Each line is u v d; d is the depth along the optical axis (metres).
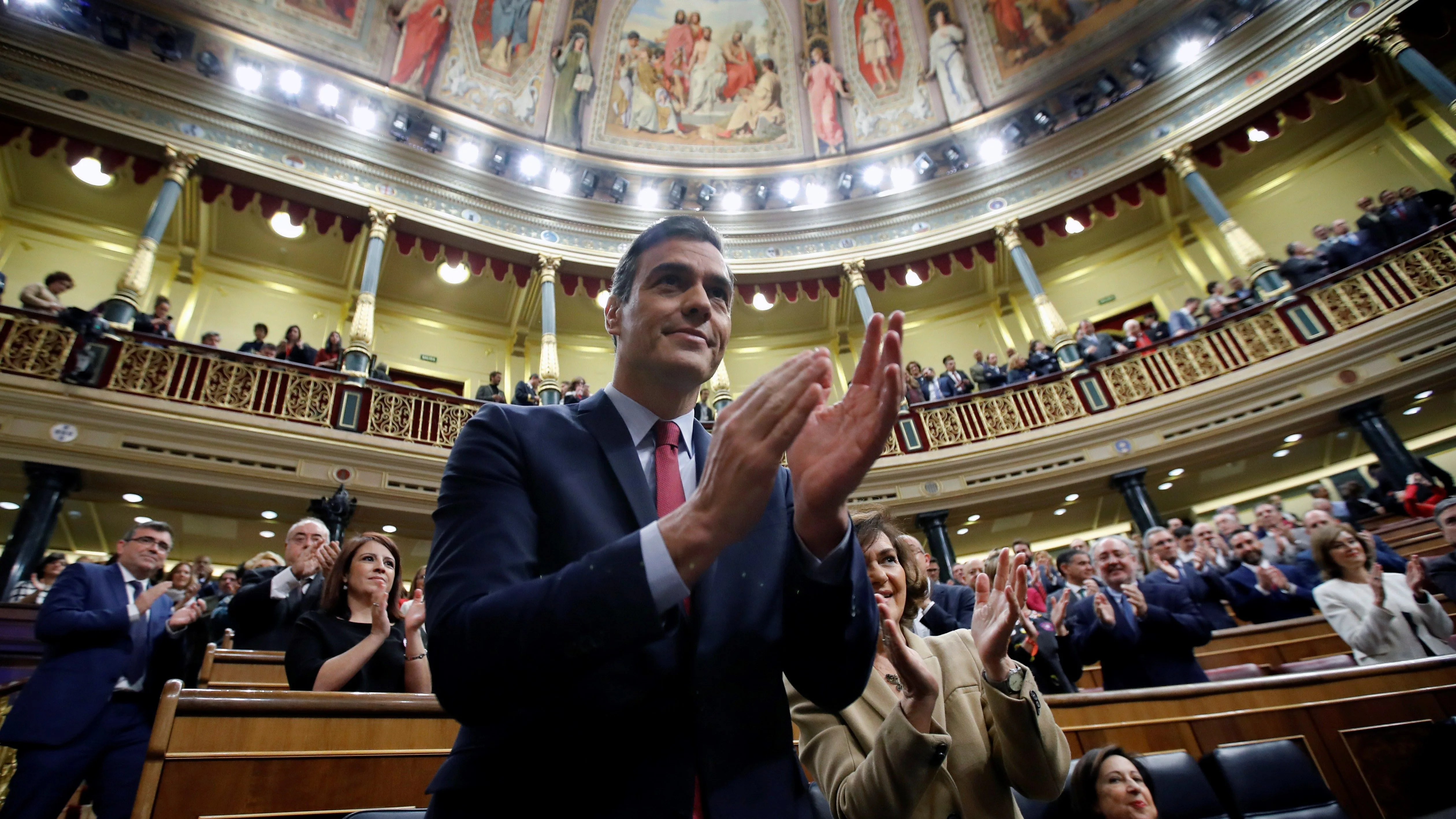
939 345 14.63
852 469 0.85
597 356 14.44
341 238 12.06
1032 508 11.02
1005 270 14.27
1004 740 1.60
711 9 14.60
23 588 6.48
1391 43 10.02
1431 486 6.77
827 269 13.20
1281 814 2.41
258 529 9.10
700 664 0.84
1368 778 2.76
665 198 13.75
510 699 0.70
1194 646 3.57
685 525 0.69
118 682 2.91
